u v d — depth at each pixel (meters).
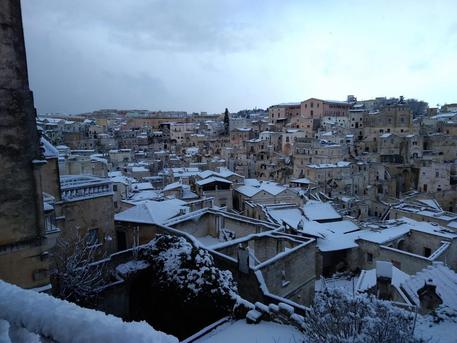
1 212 10.45
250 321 17.03
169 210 33.25
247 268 21.67
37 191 11.10
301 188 87.00
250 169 120.19
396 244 43.50
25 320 3.18
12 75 10.41
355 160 107.00
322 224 53.03
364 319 11.81
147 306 22.27
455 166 97.12
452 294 20.38
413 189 102.44
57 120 174.12
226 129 188.62
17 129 10.63
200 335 16.09
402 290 22.03
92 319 2.96
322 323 12.52
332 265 44.78
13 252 10.71
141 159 131.50
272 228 29.89
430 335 12.54
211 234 33.53
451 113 146.12
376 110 150.50
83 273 21.39
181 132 187.00
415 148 108.12
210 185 75.19
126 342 2.64
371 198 85.81
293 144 120.06
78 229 23.22
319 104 166.38
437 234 41.94
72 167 54.44
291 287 25.34
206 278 19.03
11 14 10.23
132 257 24.97
